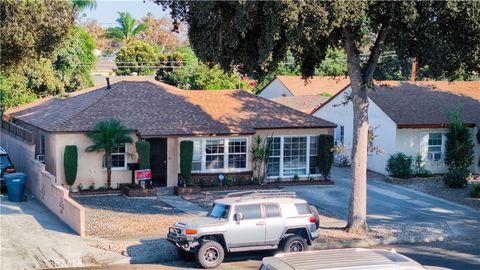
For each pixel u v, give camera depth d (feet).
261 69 67.46
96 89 112.68
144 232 66.74
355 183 68.08
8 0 75.05
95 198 86.79
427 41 61.21
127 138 89.45
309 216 56.85
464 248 63.05
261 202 55.77
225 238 54.08
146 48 236.63
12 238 62.28
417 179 104.63
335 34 66.74
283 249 55.72
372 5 60.29
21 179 81.56
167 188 91.71
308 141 101.04
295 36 57.98
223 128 95.45
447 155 108.58
